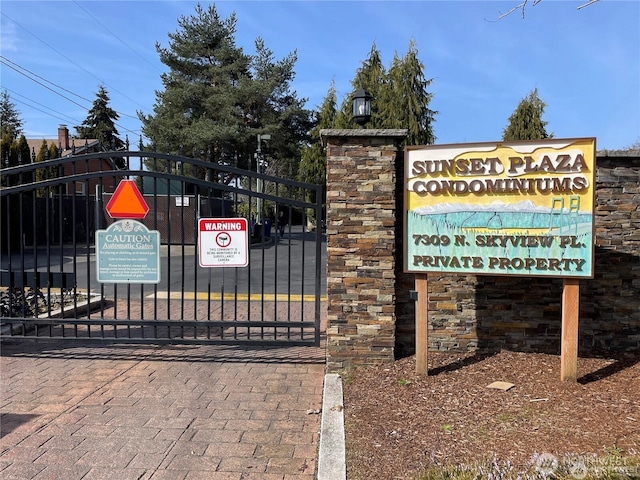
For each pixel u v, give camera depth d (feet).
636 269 17.21
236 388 15.90
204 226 18.39
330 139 16.51
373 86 77.05
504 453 10.48
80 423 13.19
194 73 92.73
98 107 184.03
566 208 14.40
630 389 13.99
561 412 12.55
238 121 85.46
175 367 18.06
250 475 10.67
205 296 33.60
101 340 18.65
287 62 93.15
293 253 67.36
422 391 14.38
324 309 29.40
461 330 17.65
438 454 10.59
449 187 15.24
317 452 11.71
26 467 10.93
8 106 175.42
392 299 16.62
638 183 17.06
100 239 18.49
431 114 71.20
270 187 95.40
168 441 12.20
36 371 17.47
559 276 14.53
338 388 14.88
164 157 18.10
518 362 16.39
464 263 15.17
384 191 16.47
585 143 14.19
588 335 17.40
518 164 14.69
